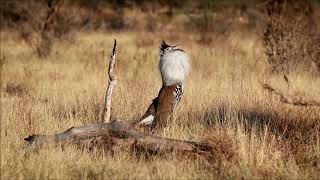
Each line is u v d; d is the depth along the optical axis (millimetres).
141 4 101438
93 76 37469
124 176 17594
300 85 30312
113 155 19281
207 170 18328
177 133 21250
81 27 74312
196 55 50438
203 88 29531
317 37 38250
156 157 19125
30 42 57938
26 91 33875
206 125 23109
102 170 17969
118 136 19844
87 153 19328
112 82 21562
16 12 68125
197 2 79812
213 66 42125
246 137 20047
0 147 20266
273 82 31188
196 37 72750
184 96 27625
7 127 22781
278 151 19469
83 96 29000
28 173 17969
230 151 19094
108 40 72125
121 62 42375
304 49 38219
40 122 23266
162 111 21203
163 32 85000
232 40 66562
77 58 51938
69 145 19688
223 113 24234
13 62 49344
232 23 71562
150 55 48594
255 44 59469
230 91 27672
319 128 21328
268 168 18328
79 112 25188
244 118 23281
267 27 40406
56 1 56375
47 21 55531
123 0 99750
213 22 68375
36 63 48312
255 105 24469
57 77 38156
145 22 93188
